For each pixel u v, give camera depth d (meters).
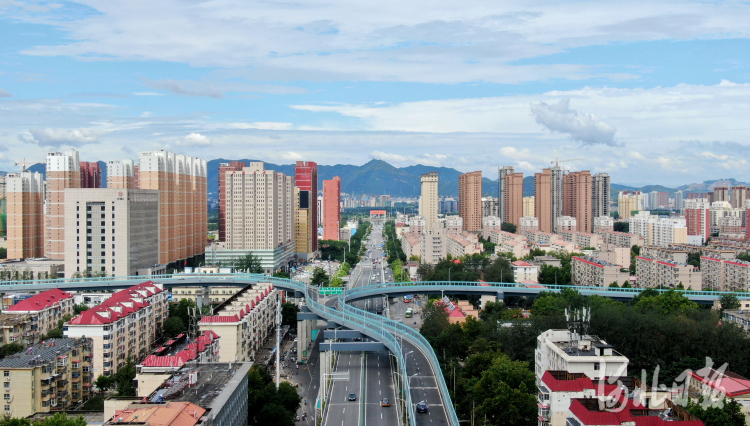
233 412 173.75
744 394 182.38
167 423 138.50
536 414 184.25
